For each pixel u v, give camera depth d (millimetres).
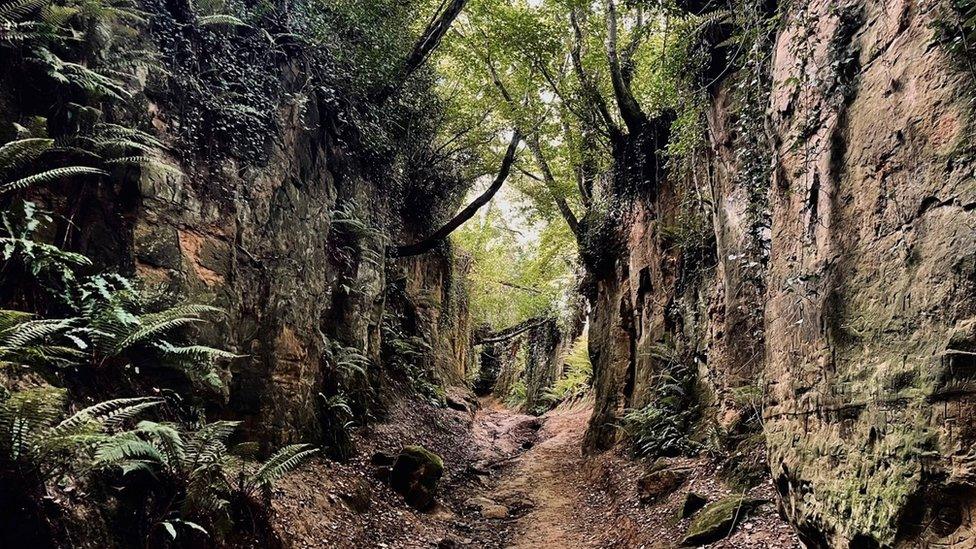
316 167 8617
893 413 2803
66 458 3314
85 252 4641
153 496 3902
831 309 3555
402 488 8219
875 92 3227
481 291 27703
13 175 4137
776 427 4516
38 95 4414
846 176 3494
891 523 2711
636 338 12000
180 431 4754
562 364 24266
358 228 9859
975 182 2373
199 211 5891
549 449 14508
